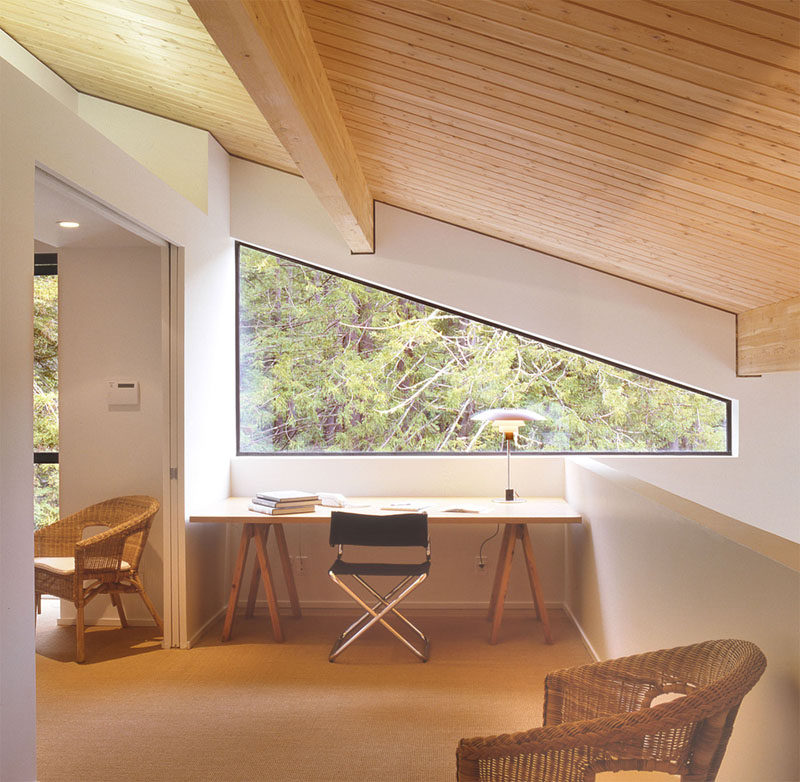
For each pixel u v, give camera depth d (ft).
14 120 8.65
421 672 13.66
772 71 6.78
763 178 9.07
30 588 8.74
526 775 6.21
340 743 10.80
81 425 16.63
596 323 17.42
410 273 17.70
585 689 7.52
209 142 16.34
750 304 15.81
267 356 18.51
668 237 12.75
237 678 13.38
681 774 5.98
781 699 5.97
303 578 17.69
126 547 15.97
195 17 10.59
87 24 12.21
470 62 8.63
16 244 8.65
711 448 17.88
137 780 9.73
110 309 16.60
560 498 17.62
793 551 6.45
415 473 17.85
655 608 9.91
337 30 8.98
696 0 6.17
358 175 14.39
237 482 17.99
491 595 17.01
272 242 17.93
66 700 12.41
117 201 11.68
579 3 6.75
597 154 10.06
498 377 18.25
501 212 14.87
